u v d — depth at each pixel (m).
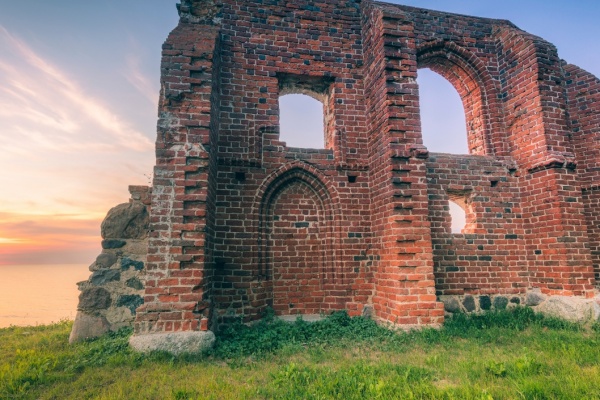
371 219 7.19
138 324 5.00
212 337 5.13
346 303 6.79
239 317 6.29
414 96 6.72
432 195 7.25
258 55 7.38
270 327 6.16
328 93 8.02
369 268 7.00
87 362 4.52
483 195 7.50
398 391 3.36
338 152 7.35
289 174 7.14
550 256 6.93
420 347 5.08
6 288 38.34
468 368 3.97
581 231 6.83
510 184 7.66
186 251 5.34
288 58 7.53
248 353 4.98
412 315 5.85
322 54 7.73
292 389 3.47
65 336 6.03
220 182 6.71
